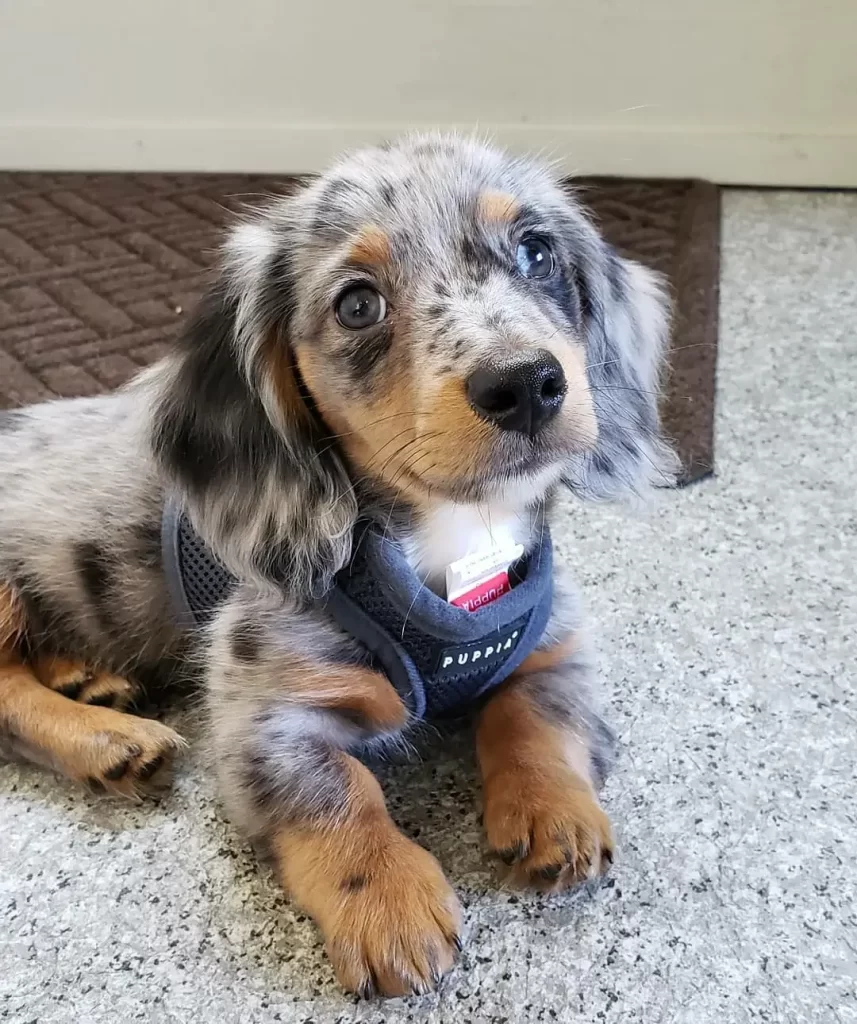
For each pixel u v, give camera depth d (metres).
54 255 0.59
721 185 0.68
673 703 0.30
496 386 0.22
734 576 0.35
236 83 0.71
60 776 0.29
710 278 0.54
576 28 0.66
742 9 0.63
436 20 0.67
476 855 0.26
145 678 0.33
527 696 0.28
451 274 0.25
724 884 0.25
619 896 0.24
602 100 0.68
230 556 0.27
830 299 0.54
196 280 0.54
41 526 0.32
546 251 0.27
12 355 0.48
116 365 0.47
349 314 0.25
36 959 0.24
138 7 0.68
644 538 0.37
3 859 0.26
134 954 0.24
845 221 0.63
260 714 0.26
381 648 0.25
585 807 0.25
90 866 0.26
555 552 0.37
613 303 0.31
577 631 0.30
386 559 0.25
